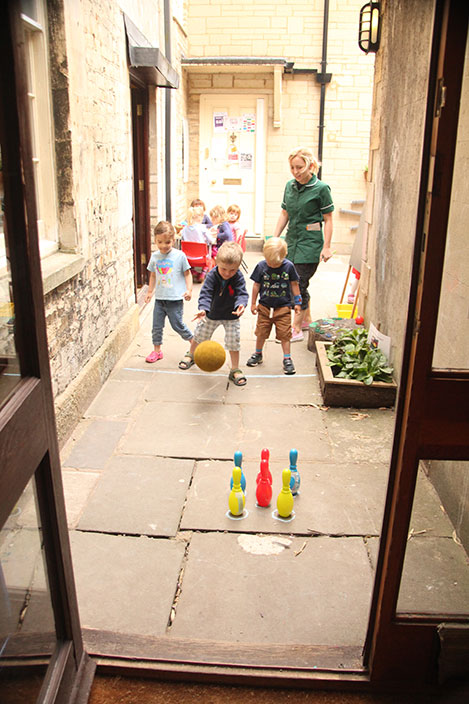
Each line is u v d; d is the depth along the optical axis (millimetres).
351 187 11188
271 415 4246
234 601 2496
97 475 3422
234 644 2262
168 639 2277
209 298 4727
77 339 4129
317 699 2102
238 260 4469
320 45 10492
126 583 2592
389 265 4641
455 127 1559
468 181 2584
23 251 1649
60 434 3689
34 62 3613
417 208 1679
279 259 4797
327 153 11047
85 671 2125
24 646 1898
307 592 2553
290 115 10898
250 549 2820
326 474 3473
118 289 5395
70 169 3842
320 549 2828
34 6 3453
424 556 2744
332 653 2227
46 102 3688
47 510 1881
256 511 3121
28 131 1637
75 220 3939
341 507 3158
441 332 2654
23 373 1741
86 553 2773
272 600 2506
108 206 4938
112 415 4203
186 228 8188
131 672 2160
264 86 10766
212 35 10492
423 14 3793
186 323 6562
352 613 2441
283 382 4883
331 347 4918
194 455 3664
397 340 4355
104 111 4750
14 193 1616
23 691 1831
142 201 7848
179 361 5355
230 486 3336
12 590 1895
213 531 2951
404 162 4238
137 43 5984
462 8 1475
